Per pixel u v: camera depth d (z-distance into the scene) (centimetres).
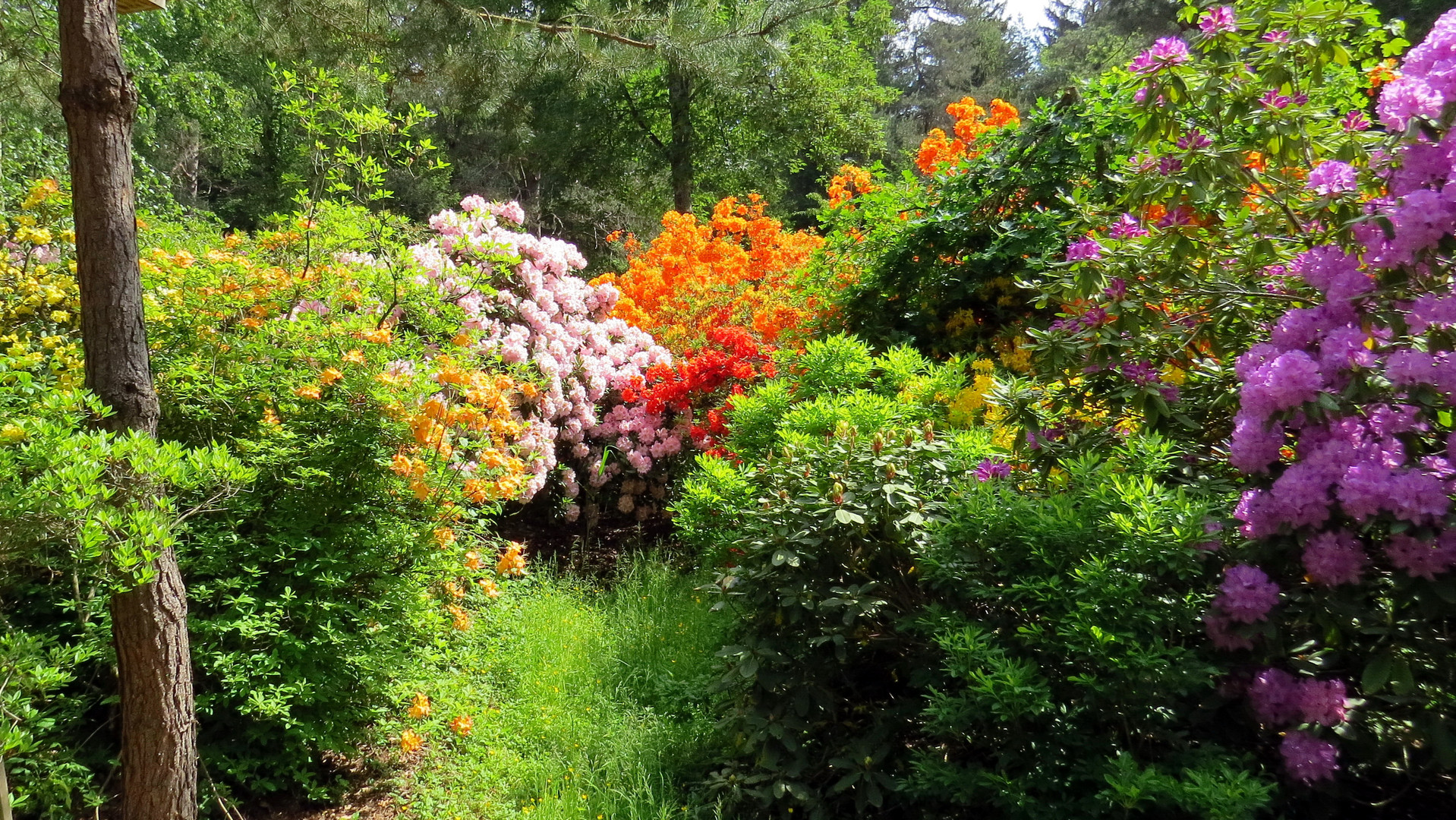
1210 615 232
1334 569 222
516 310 595
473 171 2245
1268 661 230
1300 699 229
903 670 308
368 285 392
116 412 246
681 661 421
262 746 330
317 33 681
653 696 398
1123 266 285
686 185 1797
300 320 361
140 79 1160
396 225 418
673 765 335
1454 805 243
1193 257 290
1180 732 240
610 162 1842
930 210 597
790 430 423
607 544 632
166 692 248
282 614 319
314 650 325
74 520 222
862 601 287
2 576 272
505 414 390
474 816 314
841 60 1794
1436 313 223
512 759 345
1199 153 274
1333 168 263
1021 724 254
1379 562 234
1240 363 255
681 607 482
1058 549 254
